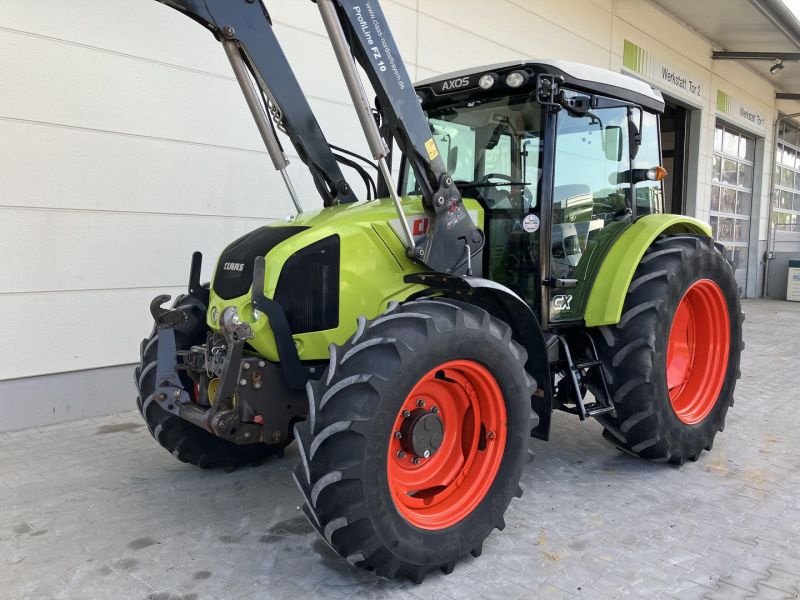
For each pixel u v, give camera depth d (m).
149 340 3.38
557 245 3.34
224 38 3.11
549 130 3.19
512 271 3.37
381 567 2.37
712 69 11.65
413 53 6.29
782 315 11.06
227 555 2.68
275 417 2.74
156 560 2.63
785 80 14.02
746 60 12.40
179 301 3.37
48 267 4.22
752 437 4.28
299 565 2.61
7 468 3.57
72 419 4.41
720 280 3.92
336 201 3.46
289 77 3.27
